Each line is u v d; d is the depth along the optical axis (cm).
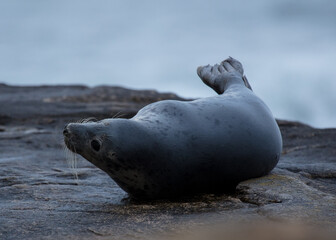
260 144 1722
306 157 2439
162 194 1645
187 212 1488
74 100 5056
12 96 5688
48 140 3178
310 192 1591
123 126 1566
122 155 1553
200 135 1634
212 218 1378
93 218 1464
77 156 2614
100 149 1555
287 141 2931
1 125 3912
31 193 1806
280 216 1330
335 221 1284
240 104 1781
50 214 1514
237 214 1404
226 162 1667
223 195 1680
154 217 1445
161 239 1225
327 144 2709
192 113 1670
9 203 1675
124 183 1631
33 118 4078
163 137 1591
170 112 1656
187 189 1664
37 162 2480
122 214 1501
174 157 1598
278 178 1750
